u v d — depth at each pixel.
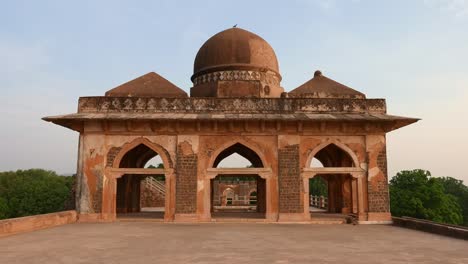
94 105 10.56
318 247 6.10
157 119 9.81
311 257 5.21
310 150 10.35
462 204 43.06
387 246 6.26
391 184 27.12
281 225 9.52
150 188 18.62
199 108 10.59
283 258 5.12
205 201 10.13
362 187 10.23
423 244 6.51
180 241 6.71
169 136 10.41
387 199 10.16
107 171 10.26
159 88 11.45
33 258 5.13
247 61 12.41
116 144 10.38
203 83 12.64
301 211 10.06
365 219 10.05
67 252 5.59
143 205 18.36
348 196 12.88
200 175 10.23
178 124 10.30
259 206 13.01
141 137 10.38
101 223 9.67
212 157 10.30
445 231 7.72
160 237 7.22
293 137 10.35
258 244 6.39
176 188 10.15
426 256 5.35
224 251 5.67
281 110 10.62
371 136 10.40
